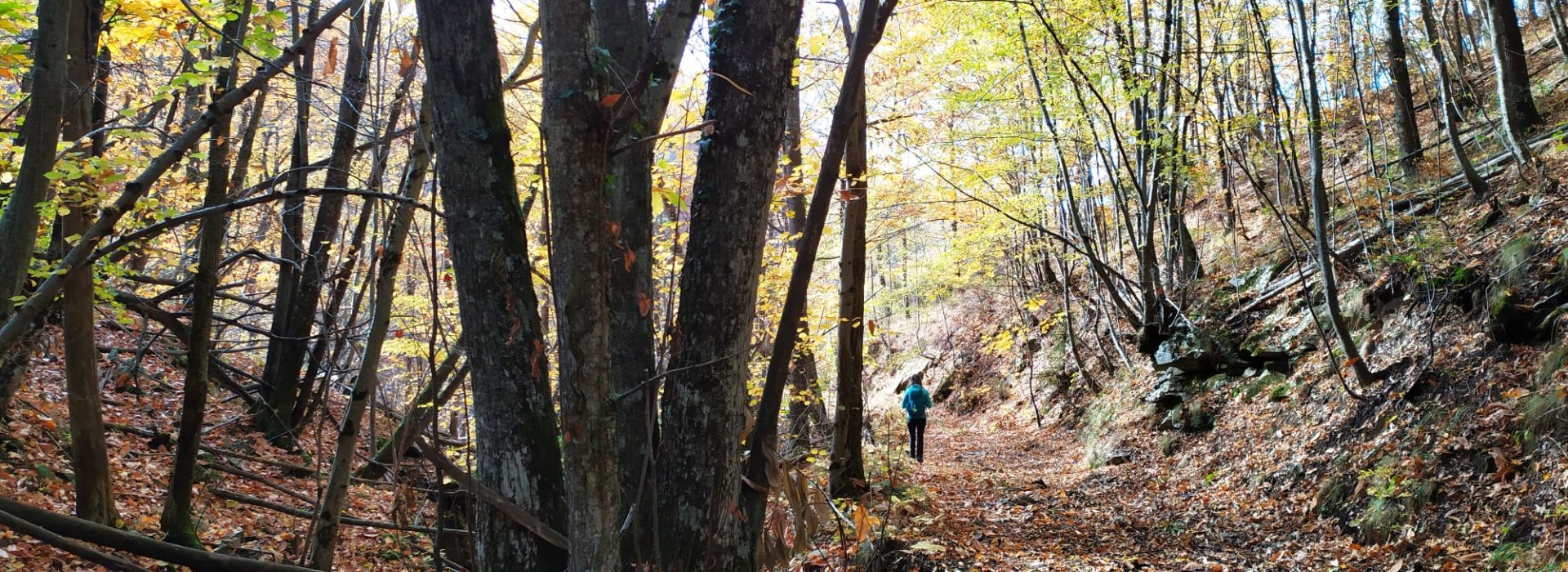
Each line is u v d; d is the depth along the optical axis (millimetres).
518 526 2859
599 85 2354
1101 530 8961
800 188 9258
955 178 13602
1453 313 9484
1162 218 15664
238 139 8125
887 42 11125
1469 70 18734
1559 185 9867
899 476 10070
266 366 9781
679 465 2932
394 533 7430
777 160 3035
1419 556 6840
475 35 2750
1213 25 12969
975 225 16641
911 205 15672
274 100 10586
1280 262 13719
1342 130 17844
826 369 17766
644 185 3176
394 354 9461
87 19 4691
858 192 9117
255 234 12430
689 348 2939
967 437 18922
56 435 7590
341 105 7840
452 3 2727
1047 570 7199
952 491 11227
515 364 2805
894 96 12734
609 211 3057
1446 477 7426
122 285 9375
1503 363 8227
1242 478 10047
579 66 2271
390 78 6383
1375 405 9188
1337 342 10992
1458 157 11430
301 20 9656
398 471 3225
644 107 3084
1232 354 12656
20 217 3682
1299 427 10125
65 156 4543
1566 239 8766
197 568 3600
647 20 3197
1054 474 13555
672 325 3010
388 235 4031
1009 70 12078
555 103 2252
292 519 7555
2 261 3662
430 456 2812
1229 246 16141
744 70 2916
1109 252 21203
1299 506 8742
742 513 3057
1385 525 7461
